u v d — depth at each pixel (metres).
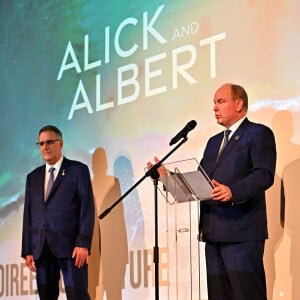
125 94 5.27
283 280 4.14
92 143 5.47
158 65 5.07
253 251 3.70
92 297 5.30
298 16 4.25
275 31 4.36
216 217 3.78
